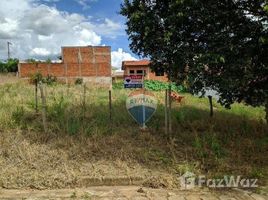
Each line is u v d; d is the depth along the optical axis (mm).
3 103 12367
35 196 6504
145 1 9016
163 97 16125
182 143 9148
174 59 8969
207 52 8320
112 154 8227
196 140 8656
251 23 8648
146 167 7758
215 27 8719
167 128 9914
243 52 8562
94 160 7949
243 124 11016
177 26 8695
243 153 8844
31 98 13828
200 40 8922
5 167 7512
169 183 7141
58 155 8070
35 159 7875
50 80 30578
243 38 8773
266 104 9617
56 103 12430
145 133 9586
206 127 10656
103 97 15375
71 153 8180
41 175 7242
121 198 6465
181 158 8250
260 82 9445
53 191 6789
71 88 20031
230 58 8414
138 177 7266
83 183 7098
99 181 7148
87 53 38812
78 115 10719
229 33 8656
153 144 8969
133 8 9133
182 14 8281
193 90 9117
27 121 10273
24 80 29500
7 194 6578
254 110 14500
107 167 7652
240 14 8773
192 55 8578
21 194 6594
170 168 7734
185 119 11281
